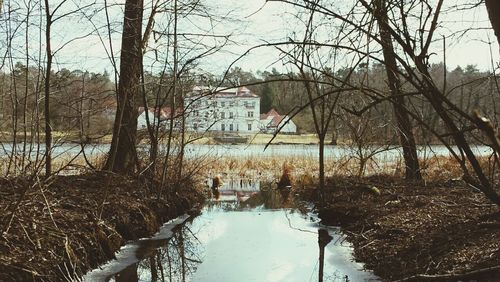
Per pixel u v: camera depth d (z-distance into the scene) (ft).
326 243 30.37
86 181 33.99
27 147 33.76
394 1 13.48
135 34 36.88
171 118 38.29
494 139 9.42
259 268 25.08
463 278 15.02
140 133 41.86
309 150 100.27
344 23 17.06
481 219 23.00
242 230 35.70
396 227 26.53
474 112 9.48
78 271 21.44
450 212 26.73
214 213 43.86
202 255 27.96
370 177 46.78
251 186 65.77
